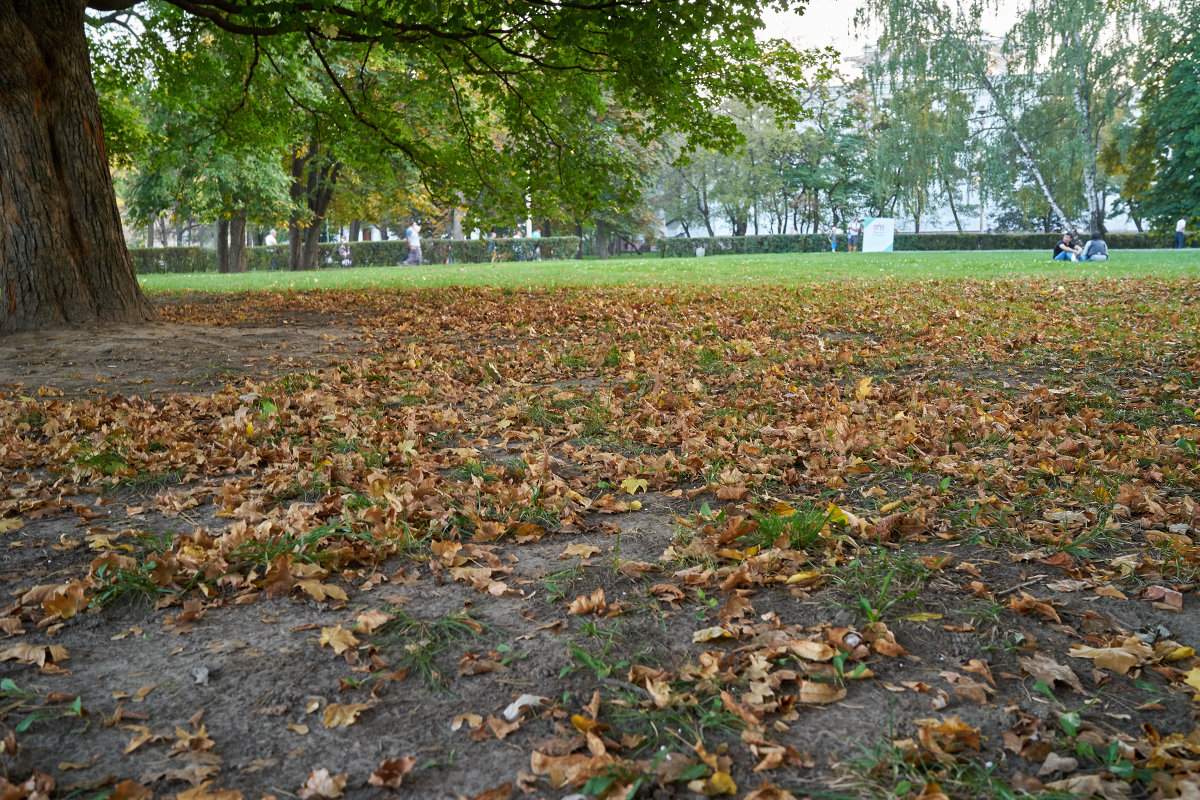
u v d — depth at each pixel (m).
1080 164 32.81
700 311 11.12
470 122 16.25
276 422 4.96
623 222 51.09
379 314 11.51
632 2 11.15
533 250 43.25
